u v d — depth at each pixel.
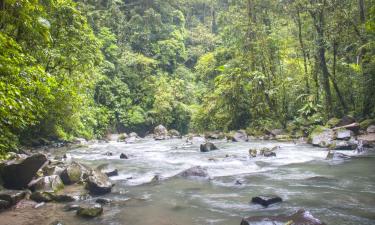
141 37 38.03
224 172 10.45
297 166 10.93
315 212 6.33
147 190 8.52
